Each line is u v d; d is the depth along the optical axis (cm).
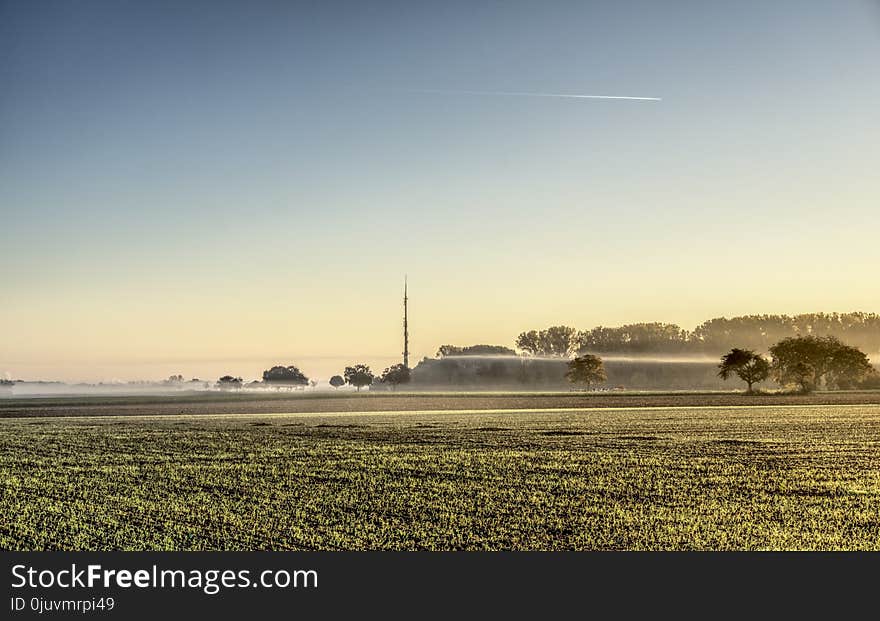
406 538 2333
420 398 14050
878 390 15562
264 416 8394
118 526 2506
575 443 4938
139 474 3606
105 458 4259
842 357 16200
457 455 4291
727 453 4316
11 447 4888
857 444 4800
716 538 2322
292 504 2812
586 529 2417
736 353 15538
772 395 13625
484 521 2517
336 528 2448
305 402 12488
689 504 2764
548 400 12569
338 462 4003
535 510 2672
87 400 14025
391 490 3095
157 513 2684
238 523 2525
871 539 2319
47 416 8638
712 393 15038
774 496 2919
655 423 6762
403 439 5303
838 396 12706
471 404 11350
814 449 4516
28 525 2528
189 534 2402
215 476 3525
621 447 4672
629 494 2972
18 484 3322
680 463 3878
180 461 4097
